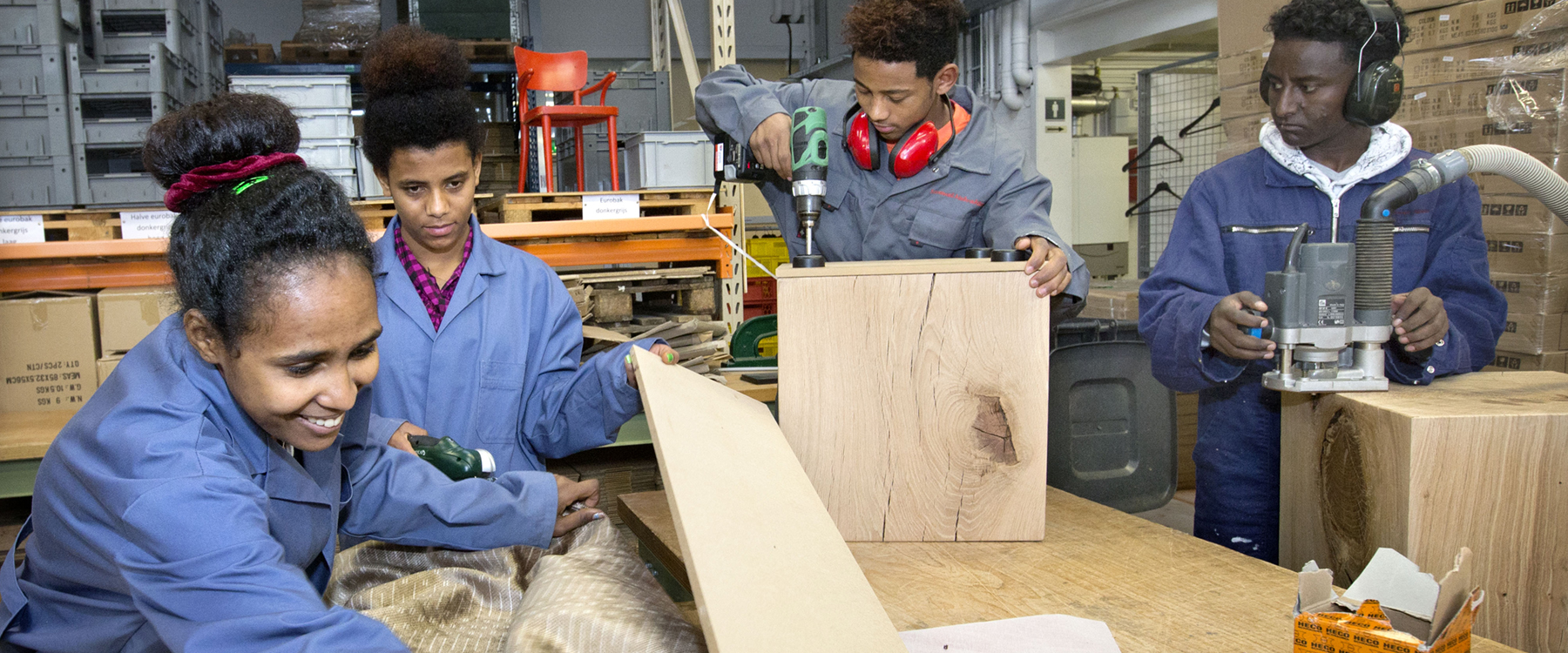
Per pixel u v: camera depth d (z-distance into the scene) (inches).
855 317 45.8
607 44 284.8
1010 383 45.4
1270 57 57.6
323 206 29.5
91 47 147.6
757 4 291.0
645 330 94.7
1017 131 207.3
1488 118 82.4
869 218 65.6
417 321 55.9
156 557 28.2
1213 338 54.5
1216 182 65.3
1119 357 94.7
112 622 33.6
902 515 46.4
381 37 52.4
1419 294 50.4
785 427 46.4
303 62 127.8
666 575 61.6
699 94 70.2
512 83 142.8
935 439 46.0
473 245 57.6
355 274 29.5
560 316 59.4
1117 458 95.7
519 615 33.4
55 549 33.0
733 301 120.7
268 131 32.1
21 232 81.5
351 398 30.3
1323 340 48.4
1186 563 42.3
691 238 96.8
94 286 84.4
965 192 63.4
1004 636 34.2
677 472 27.2
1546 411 42.4
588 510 47.1
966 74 220.1
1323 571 32.2
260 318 27.7
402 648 28.3
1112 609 37.2
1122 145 206.4
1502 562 42.9
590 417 54.9
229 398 32.1
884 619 29.5
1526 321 85.2
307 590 28.7
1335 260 47.9
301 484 35.4
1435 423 41.5
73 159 117.2
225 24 247.1
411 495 42.2
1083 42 188.9
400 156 51.0
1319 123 56.1
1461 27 84.1
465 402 56.4
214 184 30.5
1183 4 163.3
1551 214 82.7
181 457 29.1
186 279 28.7
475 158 54.8
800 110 50.0
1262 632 34.8
